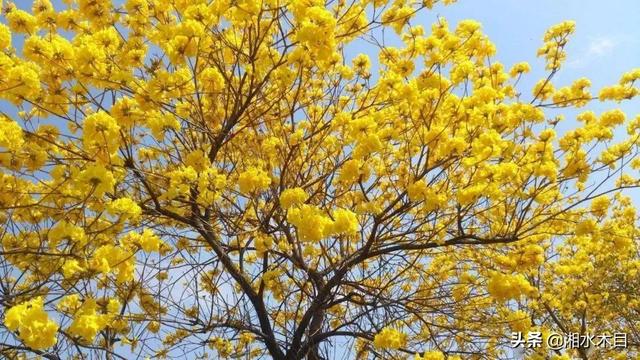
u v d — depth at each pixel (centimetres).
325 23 390
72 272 322
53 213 411
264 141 535
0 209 378
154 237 358
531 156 464
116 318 454
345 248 627
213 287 567
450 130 467
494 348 582
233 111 505
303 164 535
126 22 490
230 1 406
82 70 384
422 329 629
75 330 301
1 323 368
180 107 449
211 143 542
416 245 517
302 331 571
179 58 399
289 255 548
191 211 506
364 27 469
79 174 322
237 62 466
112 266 340
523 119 461
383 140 444
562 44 489
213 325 534
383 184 584
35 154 389
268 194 562
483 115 430
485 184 421
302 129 561
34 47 364
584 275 877
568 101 498
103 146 359
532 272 790
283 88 497
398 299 545
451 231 545
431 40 459
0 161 381
